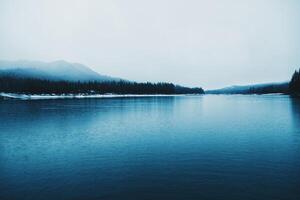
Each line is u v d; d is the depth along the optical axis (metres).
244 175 15.69
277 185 14.01
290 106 74.44
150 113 57.09
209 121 42.38
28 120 43.66
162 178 15.30
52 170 17.05
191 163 18.38
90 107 75.31
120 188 13.83
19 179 15.37
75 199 12.53
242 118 46.59
